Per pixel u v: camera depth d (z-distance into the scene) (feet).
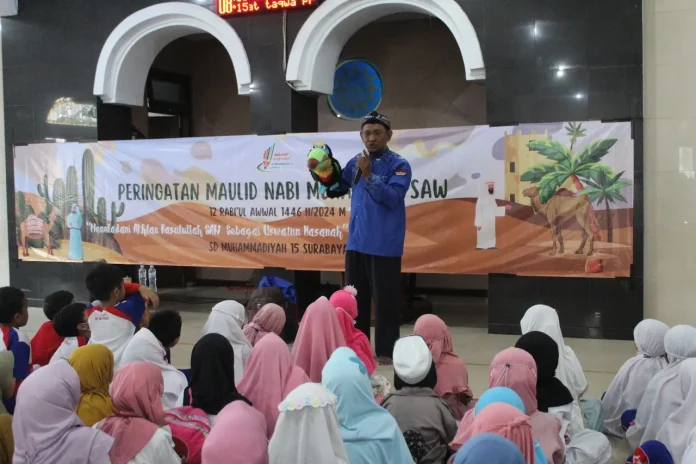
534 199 18.92
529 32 18.95
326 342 10.62
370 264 14.49
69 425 7.43
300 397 6.39
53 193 24.41
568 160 18.60
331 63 22.04
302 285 21.86
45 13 24.32
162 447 7.54
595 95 18.49
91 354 8.62
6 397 9.72
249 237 21.80
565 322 18.88
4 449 8.33
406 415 8.31
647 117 18.15
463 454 5.38
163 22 23.11
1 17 24.97
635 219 18.26
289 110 21.52
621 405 11.89
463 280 27.78
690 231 17.94
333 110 28.19
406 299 22.58
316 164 14.28
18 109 24.95
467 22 19.45
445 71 27.09
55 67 24.31
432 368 8.82
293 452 6.31
